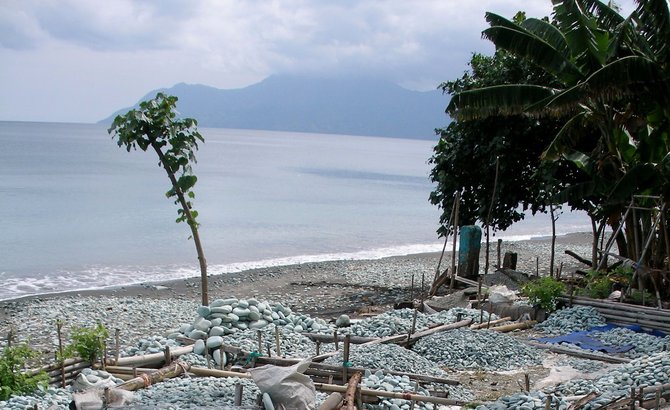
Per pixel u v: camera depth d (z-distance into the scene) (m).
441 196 25.95
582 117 18.70
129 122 16.97
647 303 17.09
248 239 37.81
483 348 14.01
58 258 29.73
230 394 10.07
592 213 21.14
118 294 23.48
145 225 40.03
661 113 18.25
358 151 197.50
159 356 12.74
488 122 23.28
